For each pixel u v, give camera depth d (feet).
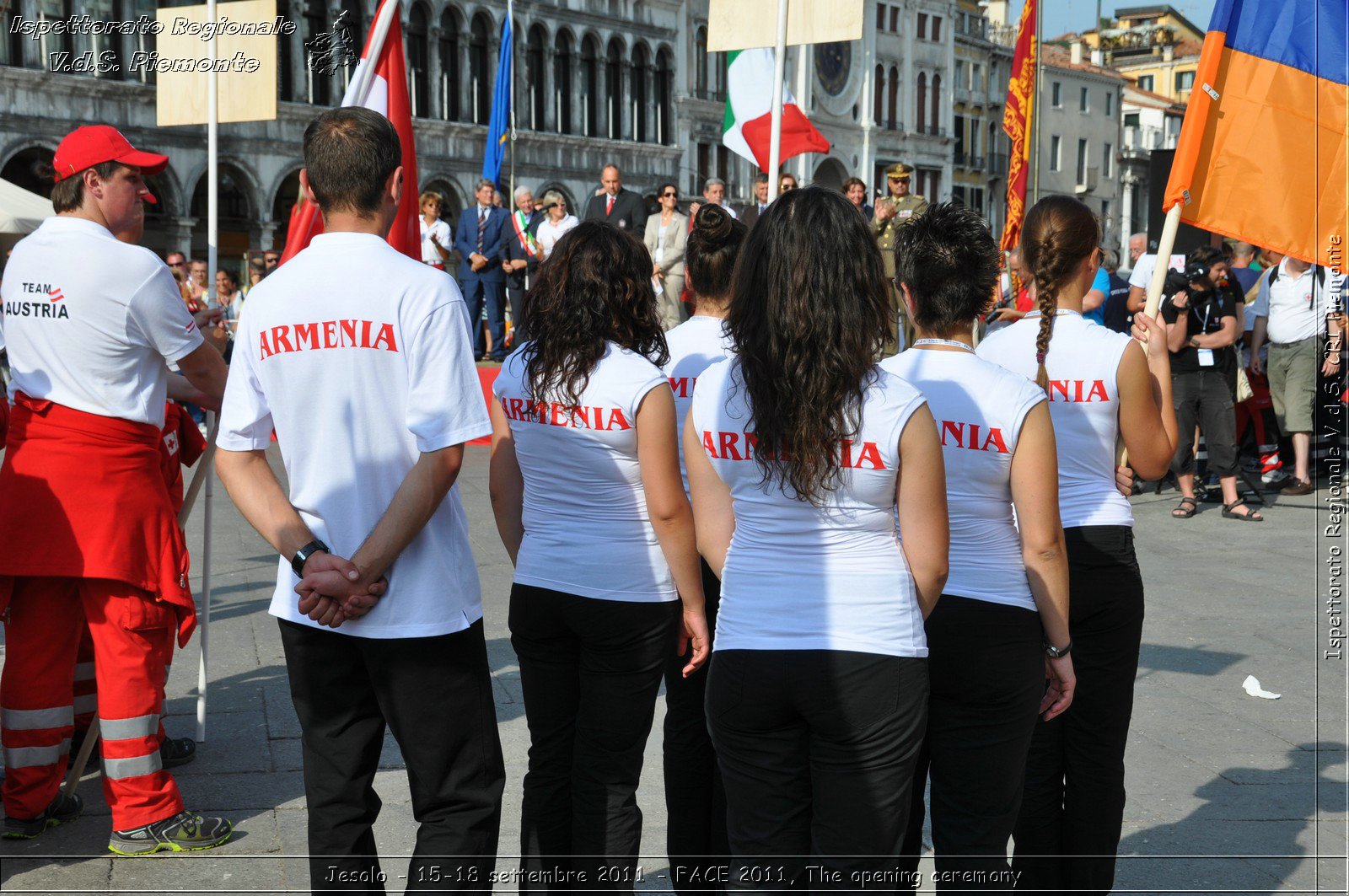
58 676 13.34
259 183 109.81
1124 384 10.74
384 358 9.77
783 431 8.19
